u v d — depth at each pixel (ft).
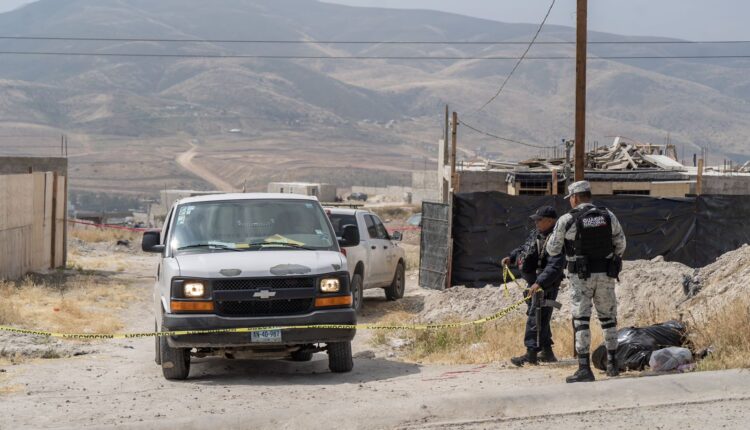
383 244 96.99
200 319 46.09
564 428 30.71
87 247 184.96
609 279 40.55
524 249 49.44
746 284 50.78
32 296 93.35
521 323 65.98
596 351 43.93
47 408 38.19
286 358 58.03
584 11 73.61
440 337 63.21
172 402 39.58
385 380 46.70
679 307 57.11
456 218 100.27
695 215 100.53
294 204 54.24
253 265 47.52
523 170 162.61
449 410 33.12
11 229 107.86
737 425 29.86
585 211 40.57
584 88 74.08
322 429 31.99
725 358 39.09
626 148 174.70
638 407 32.99
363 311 92.32
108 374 50.85
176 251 50.52
